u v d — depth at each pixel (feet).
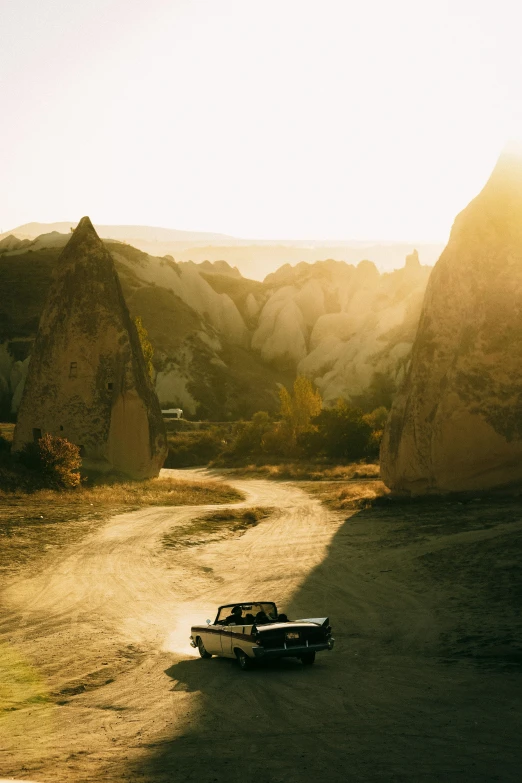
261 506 152.76
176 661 49.60
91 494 154.81
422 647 49.37
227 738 29.99
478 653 45.75
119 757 27.94
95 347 195.42
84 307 196.65
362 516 124.77
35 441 184.85
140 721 34.19
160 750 28.66
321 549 98.22
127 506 143.74
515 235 133.59
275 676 42.73
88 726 33.91
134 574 85.30
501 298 130.31
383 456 148.56
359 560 88.22
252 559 95.25
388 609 63.46
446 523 105.50
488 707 32.58
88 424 192.03
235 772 25.17
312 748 27.76
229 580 82.53
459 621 55.52
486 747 26.68
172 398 483.92
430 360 139.85
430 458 136.26
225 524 126.62
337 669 44.11
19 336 474.08
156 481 192.54
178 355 517.14
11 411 424.87
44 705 39.04
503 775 23.59
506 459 126.62
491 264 133.80
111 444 191.42
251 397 501.97
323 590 73.87
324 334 612.29
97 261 199.72
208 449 321.93
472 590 65.87
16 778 25.39
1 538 101.81
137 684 43.06
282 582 79.51
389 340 533.14
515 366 127.65
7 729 34.01
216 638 48.19
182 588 78.33
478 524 101.14
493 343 128.88
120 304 201.26
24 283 531.91
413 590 69.82
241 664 45.50
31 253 593.83
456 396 129.59
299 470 247.29
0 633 59.36
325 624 46.19
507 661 42.70
